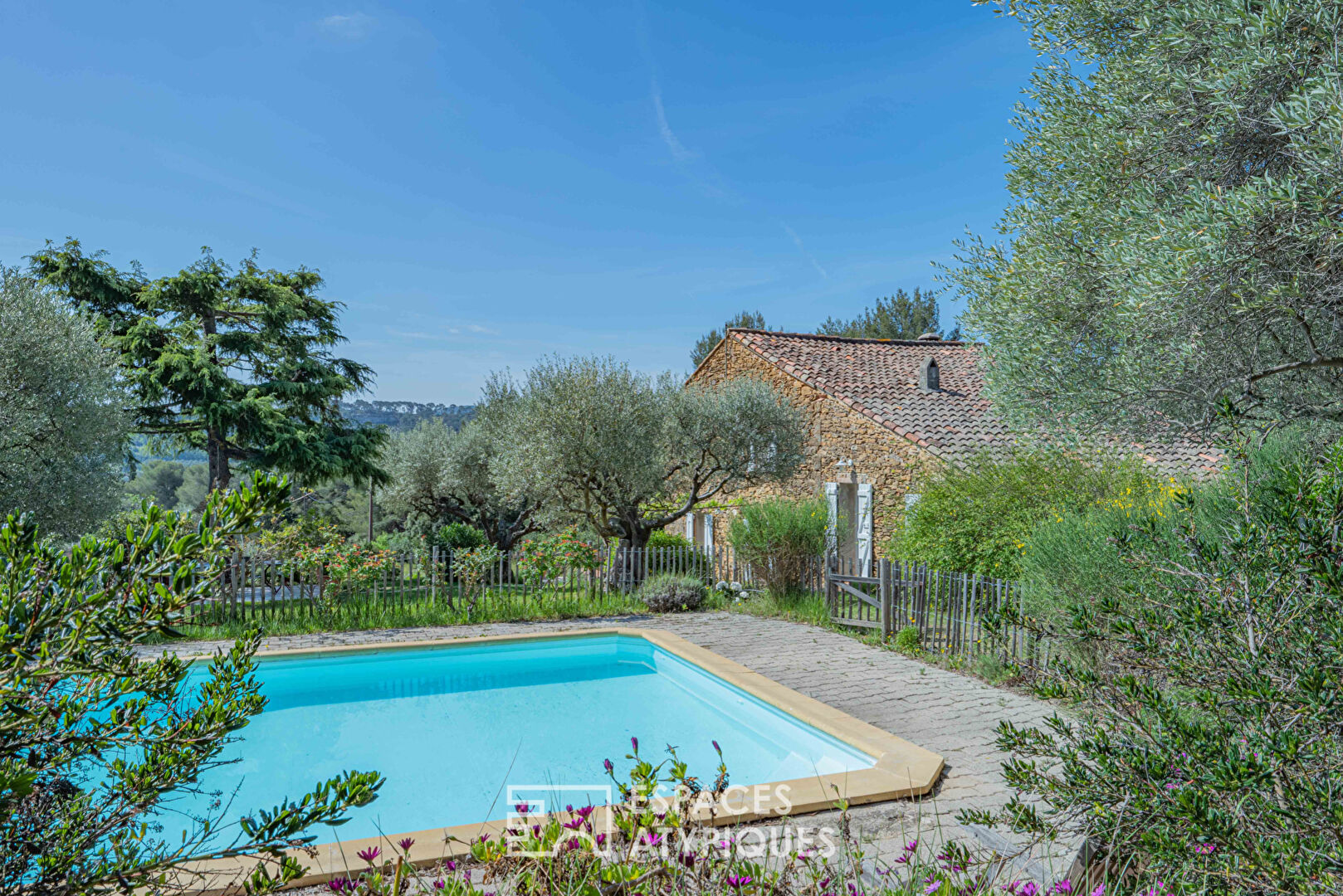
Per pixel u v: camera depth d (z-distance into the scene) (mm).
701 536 21844
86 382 11773
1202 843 2314
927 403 17547
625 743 7871
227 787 6648
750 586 14773
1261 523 2840
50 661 1860
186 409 19141
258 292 21312
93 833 2197
